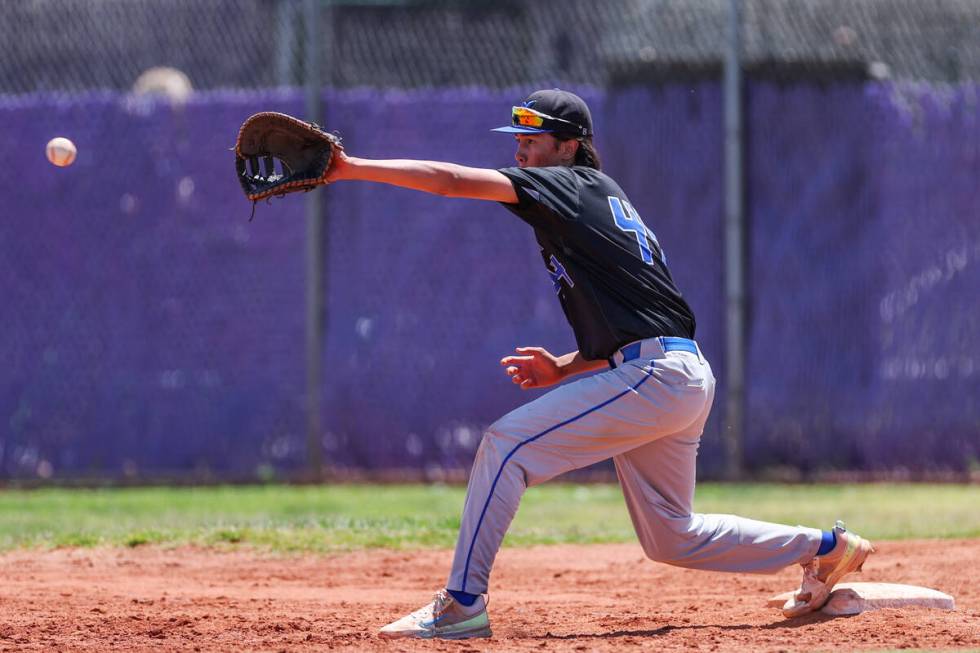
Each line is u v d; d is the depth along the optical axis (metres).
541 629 18.55
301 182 15.77
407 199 41.81
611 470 42.56
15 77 42.75
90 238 42.16
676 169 41.53
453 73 42.59
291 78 42.62
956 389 41.47
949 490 39.59
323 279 41.88
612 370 17.05
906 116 41.50
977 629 17.75
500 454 16.83
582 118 17.89
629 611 20.59
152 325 42.06
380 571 26.38
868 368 41.44
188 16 43.12
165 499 38.12
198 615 19.95
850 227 41.47
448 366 41.78
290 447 41.91
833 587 19.36
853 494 38.53
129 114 42.12
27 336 42.16
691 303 41.44
